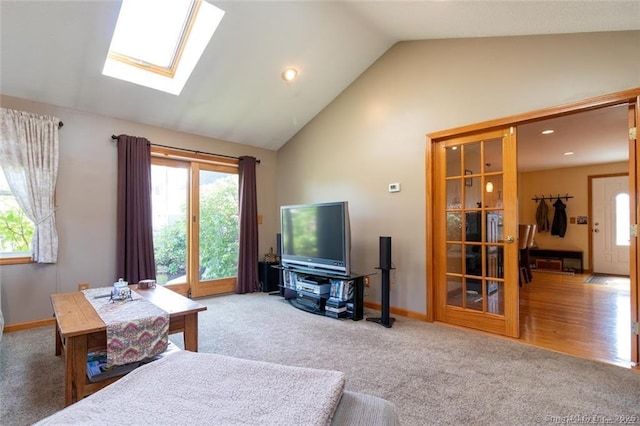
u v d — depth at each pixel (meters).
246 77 3.58
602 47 2.38
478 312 3.05
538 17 2.35
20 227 3.18
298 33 3.18
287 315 3.57
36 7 2.43
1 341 2.72
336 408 0.93
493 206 2.97
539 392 1.94
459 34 3.02
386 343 2.72
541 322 3.26
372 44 3.57
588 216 6.50
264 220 5.15
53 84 3.09
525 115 2.72
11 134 3.02
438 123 3.28
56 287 3.30
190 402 0.89
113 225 3.66
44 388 2.01
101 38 2.78
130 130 3.82
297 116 4.53
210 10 2.89
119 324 1.80
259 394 0.93
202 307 2.17
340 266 3.48
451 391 1.95
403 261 3.55
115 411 0.84
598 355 2.46
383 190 3.75
